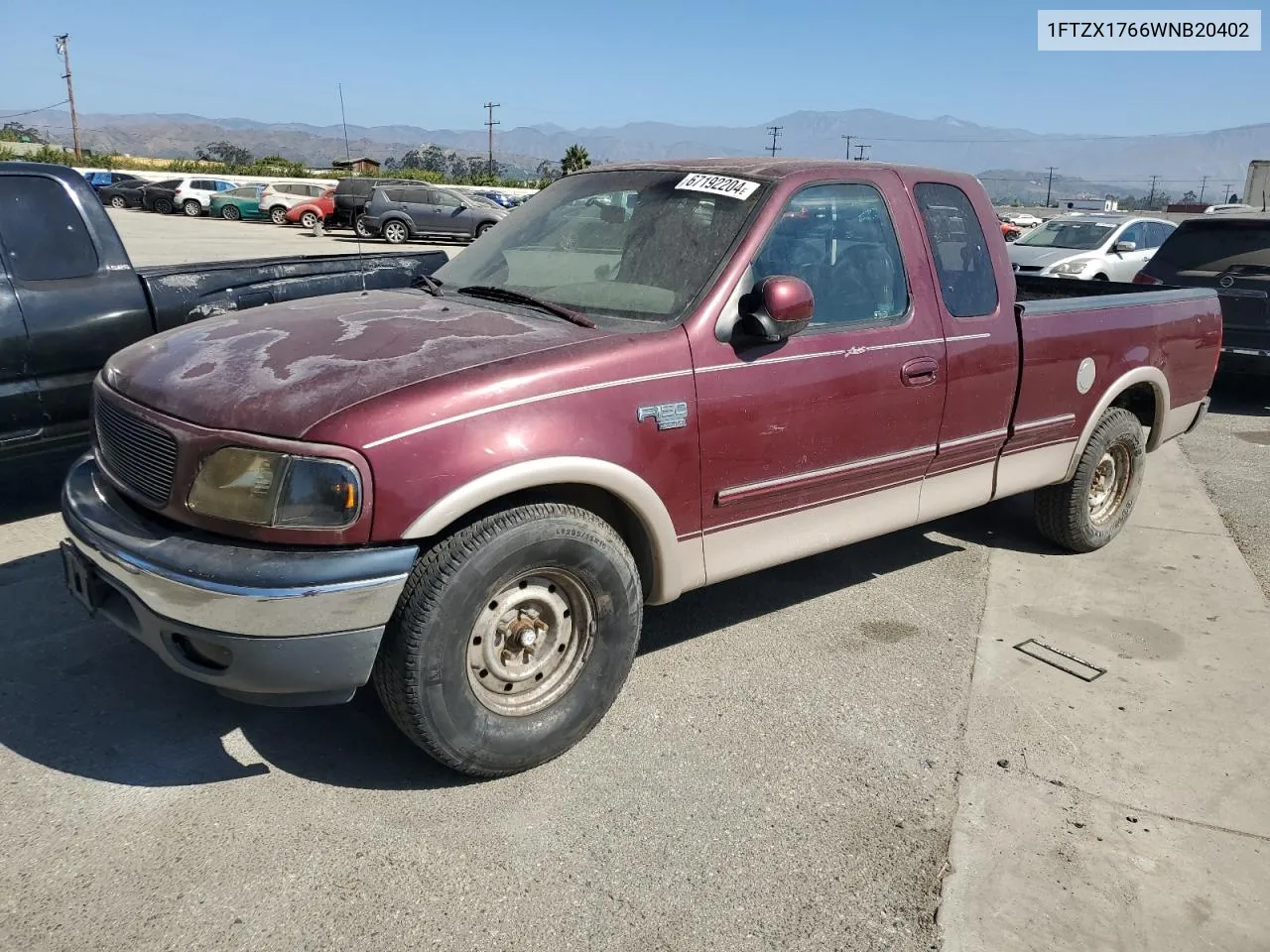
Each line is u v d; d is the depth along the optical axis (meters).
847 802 2.99
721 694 3.60
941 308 3.97
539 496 2.99
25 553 4.61
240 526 2.59
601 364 2.96
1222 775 3.23
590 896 2.53
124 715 3.28
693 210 3.56
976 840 2.84
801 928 2.46
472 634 2.81
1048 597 4.67
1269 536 5.65
